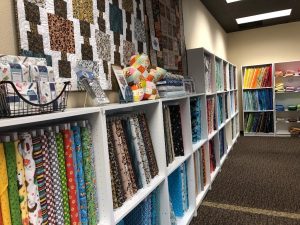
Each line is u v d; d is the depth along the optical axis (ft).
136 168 5.12
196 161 8.68
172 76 7.57
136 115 5.41
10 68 3.00
